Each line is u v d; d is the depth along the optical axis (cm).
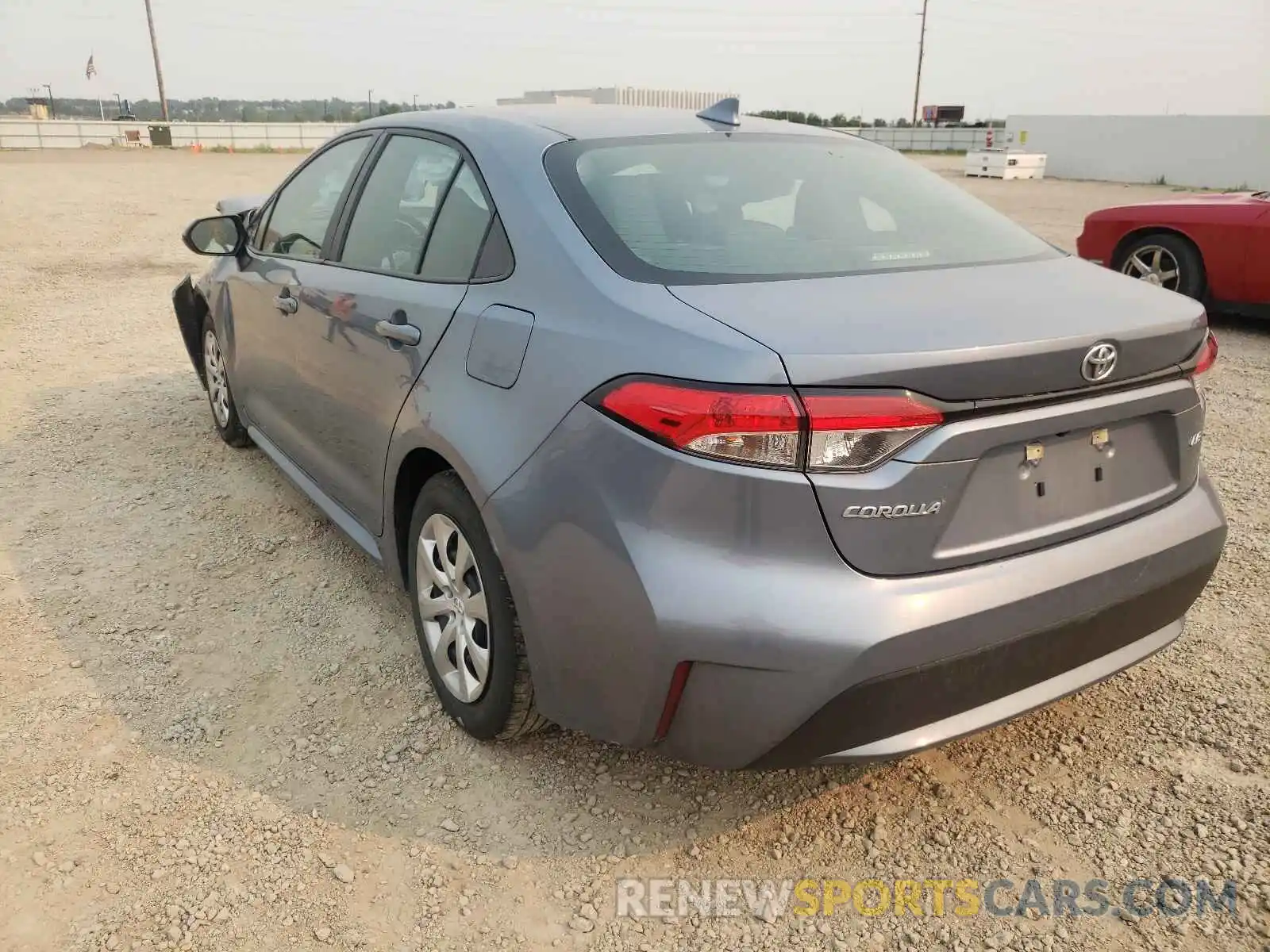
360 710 286
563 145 266
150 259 1080
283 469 404
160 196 1728
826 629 187
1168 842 235
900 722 200
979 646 200
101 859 228
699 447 188
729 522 189
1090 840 236
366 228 321
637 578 196
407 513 293
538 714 248
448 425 245
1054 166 3697
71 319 778
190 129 4609
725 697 195
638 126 287
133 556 378
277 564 374
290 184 399
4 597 345
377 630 329
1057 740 273
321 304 328
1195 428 239
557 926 213
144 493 438
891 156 322
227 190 1861
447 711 277
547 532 214
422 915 215
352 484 323
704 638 191
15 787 250
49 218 1390
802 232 249
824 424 182
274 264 381
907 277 229
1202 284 764
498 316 238
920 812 246
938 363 185
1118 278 251
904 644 190
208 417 543
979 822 243
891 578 194
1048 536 212
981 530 202
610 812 246
